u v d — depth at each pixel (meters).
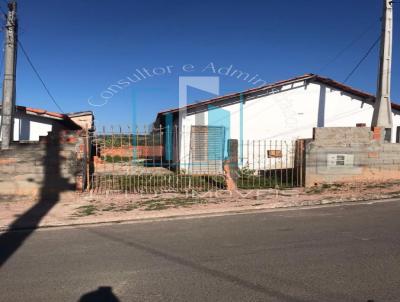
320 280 4.65
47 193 10.59
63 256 5.86
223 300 4.15
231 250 5.96
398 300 4.09
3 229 7.80
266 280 4.68
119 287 4.57
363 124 16.78
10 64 10.75
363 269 5.00
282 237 6.70
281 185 13.20
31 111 19.27
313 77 17.78
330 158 13.05
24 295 4.41
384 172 13.56
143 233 7.23
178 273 4.99
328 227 7.41
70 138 10.68
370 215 8.51
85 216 8.71
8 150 10.45
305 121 17.92
